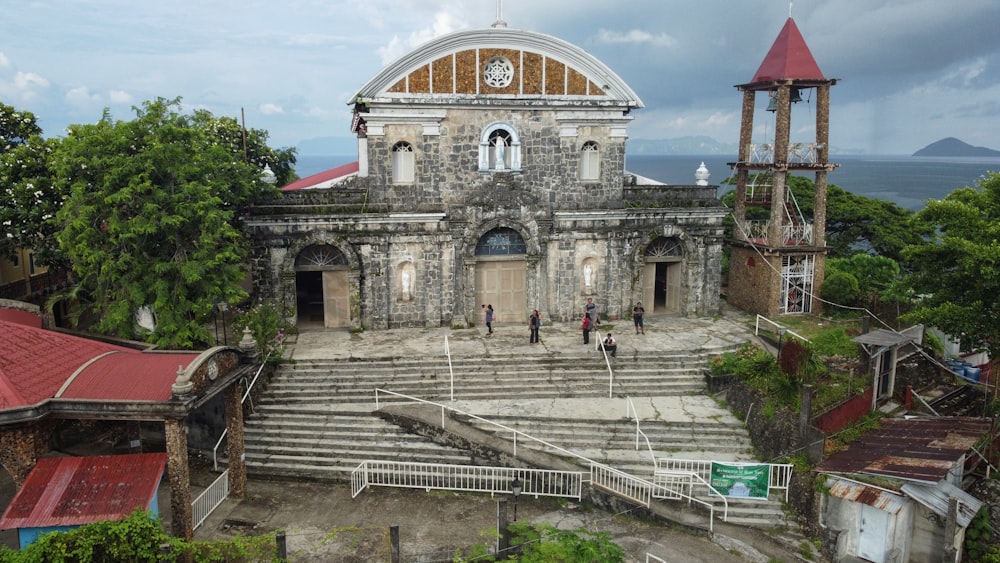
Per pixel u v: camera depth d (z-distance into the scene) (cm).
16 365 1914
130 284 2573
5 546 1822
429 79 3294
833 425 2383
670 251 3681
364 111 3325
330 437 2541
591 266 3556
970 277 2302
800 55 3497
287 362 2923
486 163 3409
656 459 2355
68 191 2741
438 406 2681
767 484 2200
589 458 2392
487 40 3294
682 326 3481
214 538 2011
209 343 2673
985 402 2758
